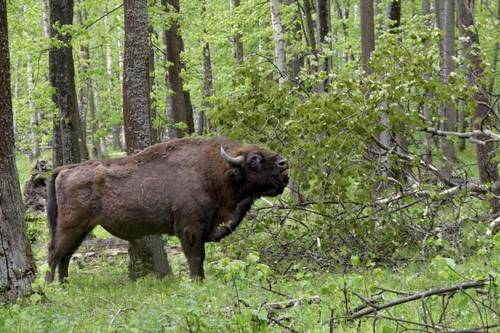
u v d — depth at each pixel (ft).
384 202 59.72
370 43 85.56
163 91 112.98
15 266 43.83
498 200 64.75
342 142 57.06
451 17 100.48
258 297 39.65
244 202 58.44
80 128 97.86
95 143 188.55
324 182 58.13
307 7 100.99
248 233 62.59
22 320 37.09
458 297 29.01
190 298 37.09
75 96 86.94
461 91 60.29
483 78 69.21
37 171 110.11
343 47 134.51
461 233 58.29
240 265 32.76
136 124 61.52
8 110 43.78
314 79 64.08
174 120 114.52
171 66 109.50
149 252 61.67
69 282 53.31
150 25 98.63
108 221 58.34
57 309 41.91
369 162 60.85
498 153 70.90
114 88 166.09
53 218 59.98
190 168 57.52
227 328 32.99
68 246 58.90
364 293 39.68
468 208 64.90
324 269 57.93
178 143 59.00
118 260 75.87
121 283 59.52
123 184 57.82
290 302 38.34
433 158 72.08
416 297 30.71
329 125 57.41
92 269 71.00
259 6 123.34
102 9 141.59
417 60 59.26
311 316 36.40
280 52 90.02
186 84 119.65
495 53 139.44
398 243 58.44
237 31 129.39
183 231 56.90
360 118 56.95
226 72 135.44
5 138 43.62
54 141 87.71
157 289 51.98
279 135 63.77
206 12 133.80
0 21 42.91
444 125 96.89
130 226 58.13
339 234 59.11
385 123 72.64
